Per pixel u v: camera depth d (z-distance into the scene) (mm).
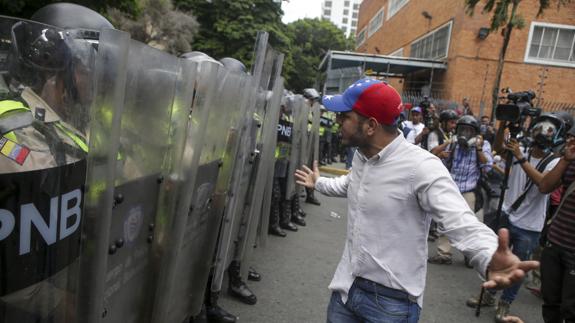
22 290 908
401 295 1637
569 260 2496
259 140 2943
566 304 2484
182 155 1664
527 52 18172
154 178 1551
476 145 4621
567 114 3514
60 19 1654
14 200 868
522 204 3531
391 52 31062
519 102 3607
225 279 3631
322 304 3383
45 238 948
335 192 2133
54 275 998
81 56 1094
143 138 1431
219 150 2197
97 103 1089
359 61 19250
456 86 18422
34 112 965
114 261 1363
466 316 3521
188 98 1628
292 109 4656
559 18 17828
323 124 11055
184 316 2254
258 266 4020
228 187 2463
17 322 922
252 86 2428
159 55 1441
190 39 18391
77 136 1089
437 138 5355
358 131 1653
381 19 35031
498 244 1186
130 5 6340
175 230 1703
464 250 1344
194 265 2203
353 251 1721
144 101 1396
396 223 1614
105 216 1142
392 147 1617
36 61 977
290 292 3535
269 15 21891
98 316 1200
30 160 906
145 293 1673
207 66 1696
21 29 948
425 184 1521
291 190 5219
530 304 3895
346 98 1660
